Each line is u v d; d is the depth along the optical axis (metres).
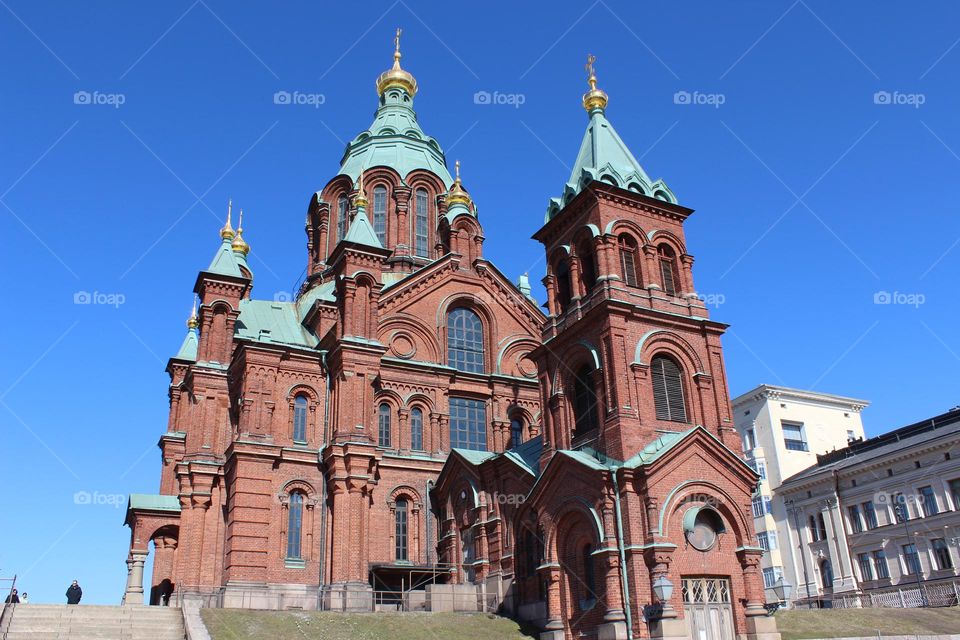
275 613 35.34
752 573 34.25
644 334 38.03
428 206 68.00
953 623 41.28
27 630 31.25
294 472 45.56
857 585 65.06
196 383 49.91
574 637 34.72
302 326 55.53
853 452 70.88
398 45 78.00
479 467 44.22
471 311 56.72
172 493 57.75
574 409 39.53
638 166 43.31
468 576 44.03
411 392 51.47
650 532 32.91
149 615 34.44
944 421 63.06
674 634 30.70
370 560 45.69
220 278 52.53
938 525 59.03
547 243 43.91
